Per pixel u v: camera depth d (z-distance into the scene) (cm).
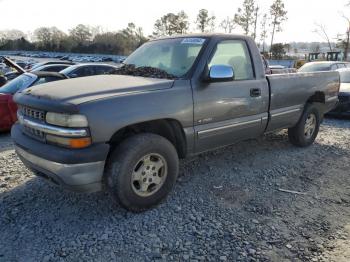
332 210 392
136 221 359
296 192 438
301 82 566
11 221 358
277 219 368
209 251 311
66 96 332
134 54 507
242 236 334
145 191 373
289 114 552
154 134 376
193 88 398
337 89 676
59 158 319
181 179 469
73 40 8331
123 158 346
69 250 311
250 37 491
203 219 365
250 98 469
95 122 321
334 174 504
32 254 305
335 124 897
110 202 399
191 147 411
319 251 312
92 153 322
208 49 425
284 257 303
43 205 392
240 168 515
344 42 3800
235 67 462
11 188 436
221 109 430
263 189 445
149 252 310
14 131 396
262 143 646
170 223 357
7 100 736
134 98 348
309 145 638
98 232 339
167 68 435
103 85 366
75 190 330
